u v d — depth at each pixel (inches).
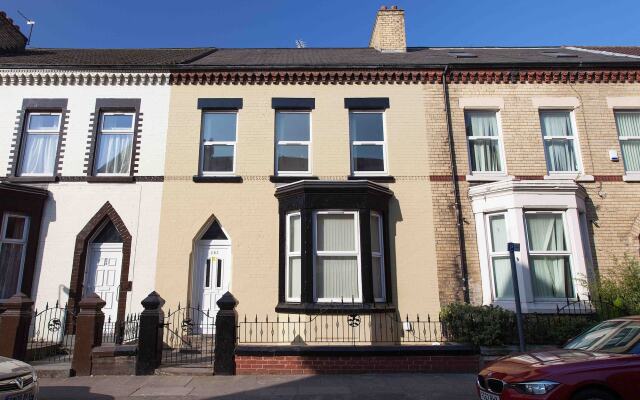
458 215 461.4
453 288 443.8
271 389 290.4
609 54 574.6
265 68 494.9
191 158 475.2
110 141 488.1
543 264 427.8
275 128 490.6
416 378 318.0
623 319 250.2
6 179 464.4
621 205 465.1
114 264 456.8
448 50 660.7
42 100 486.6
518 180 433.1
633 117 504.7
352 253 423.8
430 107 496.7
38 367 332.5
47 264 444.1
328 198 430.3
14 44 621.3
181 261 446.9
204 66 492.7
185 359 367.2
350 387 294.5
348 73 499.8
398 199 466.0
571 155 490.3
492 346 366.9
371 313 406.9
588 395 194.9
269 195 464.4
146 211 458.6
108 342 413.4
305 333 398.9
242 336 426.3
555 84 504.7
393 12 628.4
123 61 536.1
